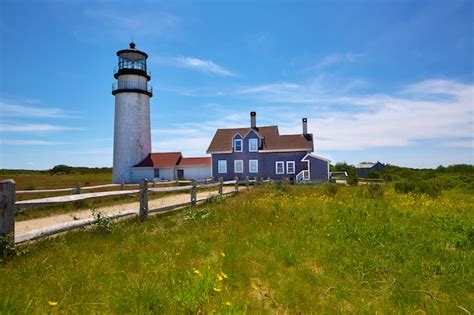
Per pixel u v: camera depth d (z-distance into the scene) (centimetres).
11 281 370
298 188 1911
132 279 382
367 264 479
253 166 3634
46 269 416
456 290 398
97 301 334
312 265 494
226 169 3691
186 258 488
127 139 3806
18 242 477
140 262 457
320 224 754
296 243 584
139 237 618
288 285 400
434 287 413
